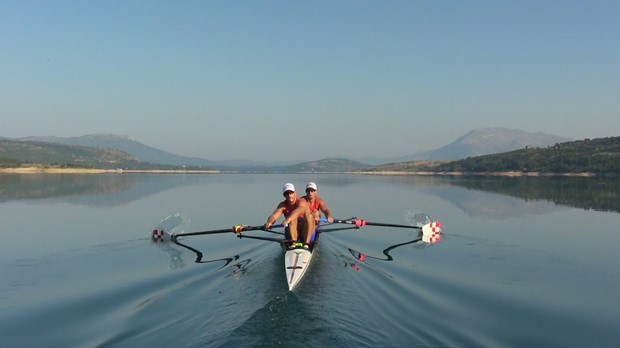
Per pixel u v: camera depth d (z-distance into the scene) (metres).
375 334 7.80
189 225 24.12
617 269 13.57
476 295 10.56
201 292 10.23
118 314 9.21
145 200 39.72
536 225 23.55
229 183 80.25
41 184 67.50
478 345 7.63
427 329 8.19
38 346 7.89
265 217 27.70
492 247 17.12
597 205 34.47
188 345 7.40
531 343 7.88
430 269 13.20
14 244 17.94
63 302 10.24
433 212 30.09
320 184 76.06
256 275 11.18
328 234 19.59
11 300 10.47
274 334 7.54
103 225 23.34
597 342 8.01
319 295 9.48
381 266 13.10
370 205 35.72
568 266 13.99
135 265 13.99
